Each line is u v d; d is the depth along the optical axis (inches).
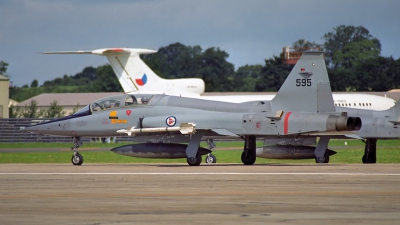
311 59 3572.8
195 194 2078.0
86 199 1971.0
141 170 3201.3
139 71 7199.8
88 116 3907.5
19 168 3503.9
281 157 3966.5
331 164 3727.9
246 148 3720.5
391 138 4165.8
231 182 2463.1
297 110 3597.4
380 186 2293.3
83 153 6392.7
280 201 1904.5
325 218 1605.6
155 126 3705.7
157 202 1897.1
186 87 7180.1
